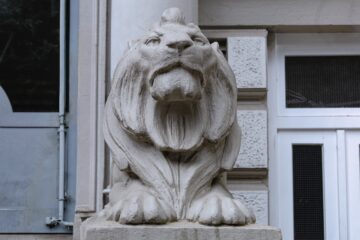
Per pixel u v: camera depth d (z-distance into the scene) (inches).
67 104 355.3
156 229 201.8
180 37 205.8
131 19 302.4
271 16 369.1
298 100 378.9
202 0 366.6
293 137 377.1
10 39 361.1
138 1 302.2
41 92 357.7
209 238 202.1
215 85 223.6
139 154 224.1
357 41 381.4
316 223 371.6
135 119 219.8
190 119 221.6
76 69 356.2
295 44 378.9
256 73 361.7
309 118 376.2
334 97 380.8
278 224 368.8
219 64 223.5
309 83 380.8
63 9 358.9
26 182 352.2
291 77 380.2
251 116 357.4
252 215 214.7
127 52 224.4
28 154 354.0
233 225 205.5
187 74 207.9
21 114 356.2
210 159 225.0
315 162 376.5
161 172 221.1
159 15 301.0
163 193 219.6
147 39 214.1
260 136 356.2
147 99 220.5
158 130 219.8
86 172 328.5
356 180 375.6
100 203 316.8
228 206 208.5
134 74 219.1
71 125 353.7
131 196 215.6
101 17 337.1
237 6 367.9
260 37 364.8
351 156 377.1
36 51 360.2
